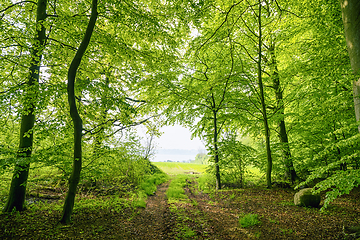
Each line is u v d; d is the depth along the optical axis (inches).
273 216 236.1
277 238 182.2
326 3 308.8
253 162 414.0
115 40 284.4
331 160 399.2
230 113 466.6
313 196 262.8
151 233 206.8
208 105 496.1
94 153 292.5
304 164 418.9
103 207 276.5
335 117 312.8
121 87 346.6
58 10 311.1
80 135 224.8
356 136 146.8
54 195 325.4
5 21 255.9
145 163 463.2
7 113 265.0
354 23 144.9
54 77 303.9
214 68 441.4
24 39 262.1
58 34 286.2
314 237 176.7
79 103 305.7
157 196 390.0
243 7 336.2
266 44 426.3
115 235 193.8
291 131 427.8
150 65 322.0
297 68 308.0
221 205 300.7
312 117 364.2
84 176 254.7
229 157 419.2
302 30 341.7
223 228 213.5
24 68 270.5
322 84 327.3
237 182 434.3
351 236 162.6
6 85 286.7
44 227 193.0
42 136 231.3
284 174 440.1
